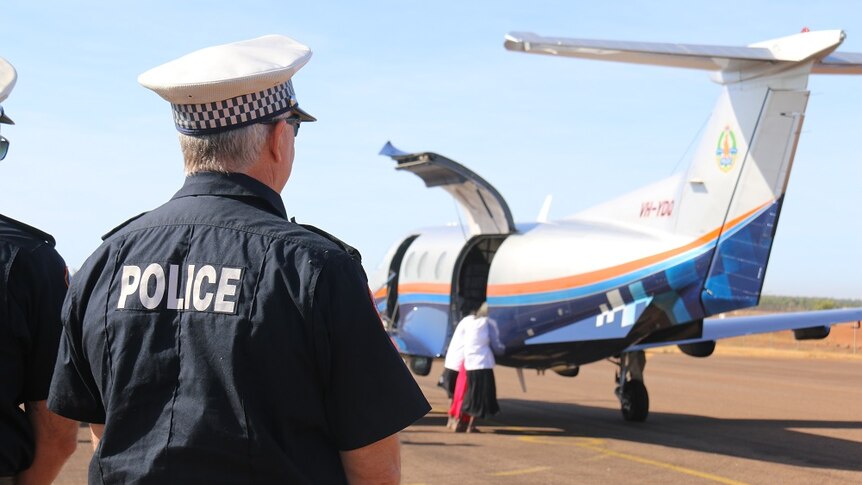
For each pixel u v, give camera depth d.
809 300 88.69
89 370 2.32
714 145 11.06
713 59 10.14
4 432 2.78
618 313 11.83
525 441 11.31
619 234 12.20
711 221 10.95
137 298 2.15
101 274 2.26
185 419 2.03
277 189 2.36
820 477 8.78
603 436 11.73
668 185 11.75
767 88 10.46
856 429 12.40
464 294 15.38
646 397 13.14
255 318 2.02
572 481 8.56
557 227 13.44
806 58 9.90
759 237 10.45
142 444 2.07
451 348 12.41
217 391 2.03
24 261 2.79
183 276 2.12
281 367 2.01
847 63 10.66
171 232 2.20
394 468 2.16
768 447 10.73
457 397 12.29
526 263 13.24
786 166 10.28
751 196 10.56
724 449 10.59
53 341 2.85
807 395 17.28
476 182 13.98
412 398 2.12
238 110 2.20
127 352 2.13
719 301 10.84
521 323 13.22
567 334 12.34
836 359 30.95
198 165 2.27
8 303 2.74
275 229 2.13
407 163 14.26
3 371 2.75
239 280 2.07
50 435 2.92
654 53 9.73
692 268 11.04
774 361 29.03
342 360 2.05
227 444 1.99
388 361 2.10
